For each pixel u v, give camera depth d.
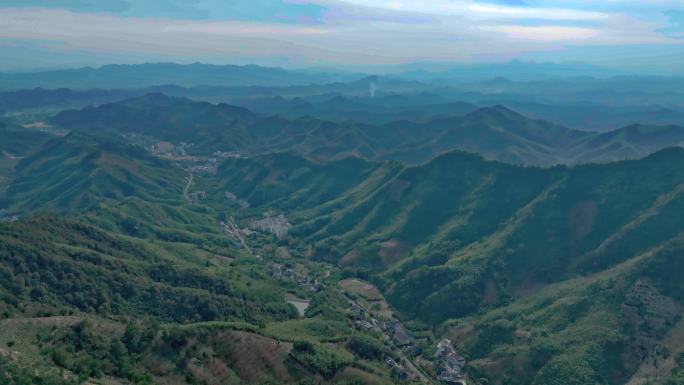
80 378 170.62
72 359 184.00
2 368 161.25
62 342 193.12
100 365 186.25
